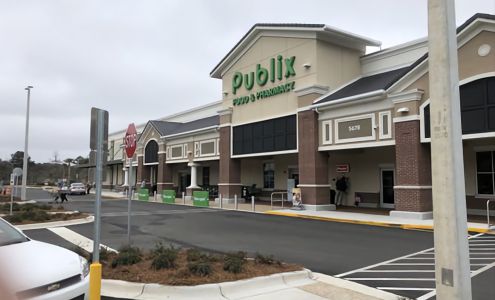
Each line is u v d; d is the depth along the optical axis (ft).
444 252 14.58
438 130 15.05
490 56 51.42
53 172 342.23
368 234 46.65
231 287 22.43
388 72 77.41
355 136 66.80
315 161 72.84
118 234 47.06
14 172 78.07
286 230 50.26
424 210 57.36
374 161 78.89
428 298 21.88
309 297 21.74
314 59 76.69
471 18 52.47
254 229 51.29
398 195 59.72
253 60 91.81
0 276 15.21
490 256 33.53
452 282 14.30
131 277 23.79
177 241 41.91
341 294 22.34
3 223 20.61
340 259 32.81
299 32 79.66
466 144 65.87
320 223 57.57
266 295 22.04
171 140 127.13
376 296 21.99
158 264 25.61
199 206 91.66
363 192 80.79
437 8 15.37
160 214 71.87
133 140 30.73
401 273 27.94
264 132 87.20
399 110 59.31
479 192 64.18
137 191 133.59
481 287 24.02
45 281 15.39
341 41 79.61
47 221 55.72
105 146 19.93
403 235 45.83
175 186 145.18
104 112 20.17
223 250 36.73
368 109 65.05
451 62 15.02
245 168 114.62
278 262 27.89
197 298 21.48
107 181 209.56
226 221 60.44
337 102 67.77
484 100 51.80
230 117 98.17
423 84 58.13
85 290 16.92
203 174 132.46
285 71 82.48
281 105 82.99
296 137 78.38
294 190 74.74
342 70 80.28
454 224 14.44
